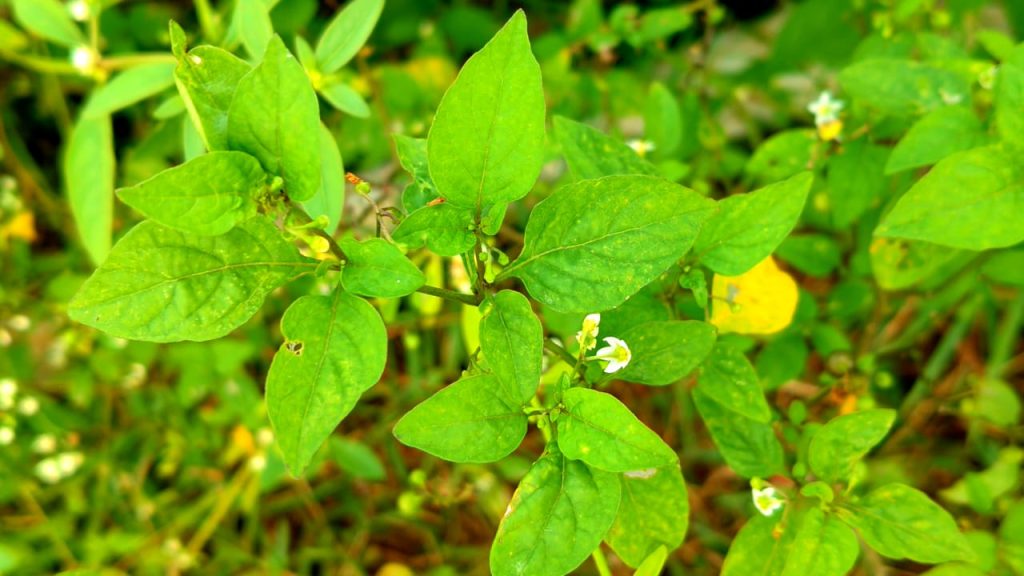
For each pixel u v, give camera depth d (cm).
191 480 50
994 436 42
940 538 25
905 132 35
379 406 50
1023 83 25
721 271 26
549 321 31
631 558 26
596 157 27
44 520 48
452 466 47
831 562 25
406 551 50
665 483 26
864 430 26
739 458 28
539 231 23
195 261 21
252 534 49
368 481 50
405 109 45
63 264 51
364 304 21
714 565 45
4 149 51
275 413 21
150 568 47
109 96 30
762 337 37
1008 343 41
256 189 20
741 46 54
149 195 19
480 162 22
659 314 27
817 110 35
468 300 23
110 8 49
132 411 50
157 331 21
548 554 22
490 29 50
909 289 40
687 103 43
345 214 44
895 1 37
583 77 46
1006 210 25
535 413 23
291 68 19
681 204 22
